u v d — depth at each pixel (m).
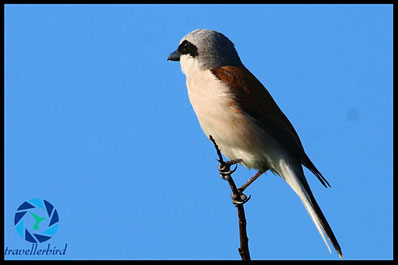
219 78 8.84
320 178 8.69
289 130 8.89
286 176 8.79
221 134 8.83
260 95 8.84
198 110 8.95
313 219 8.38
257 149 8.78
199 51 9.20
